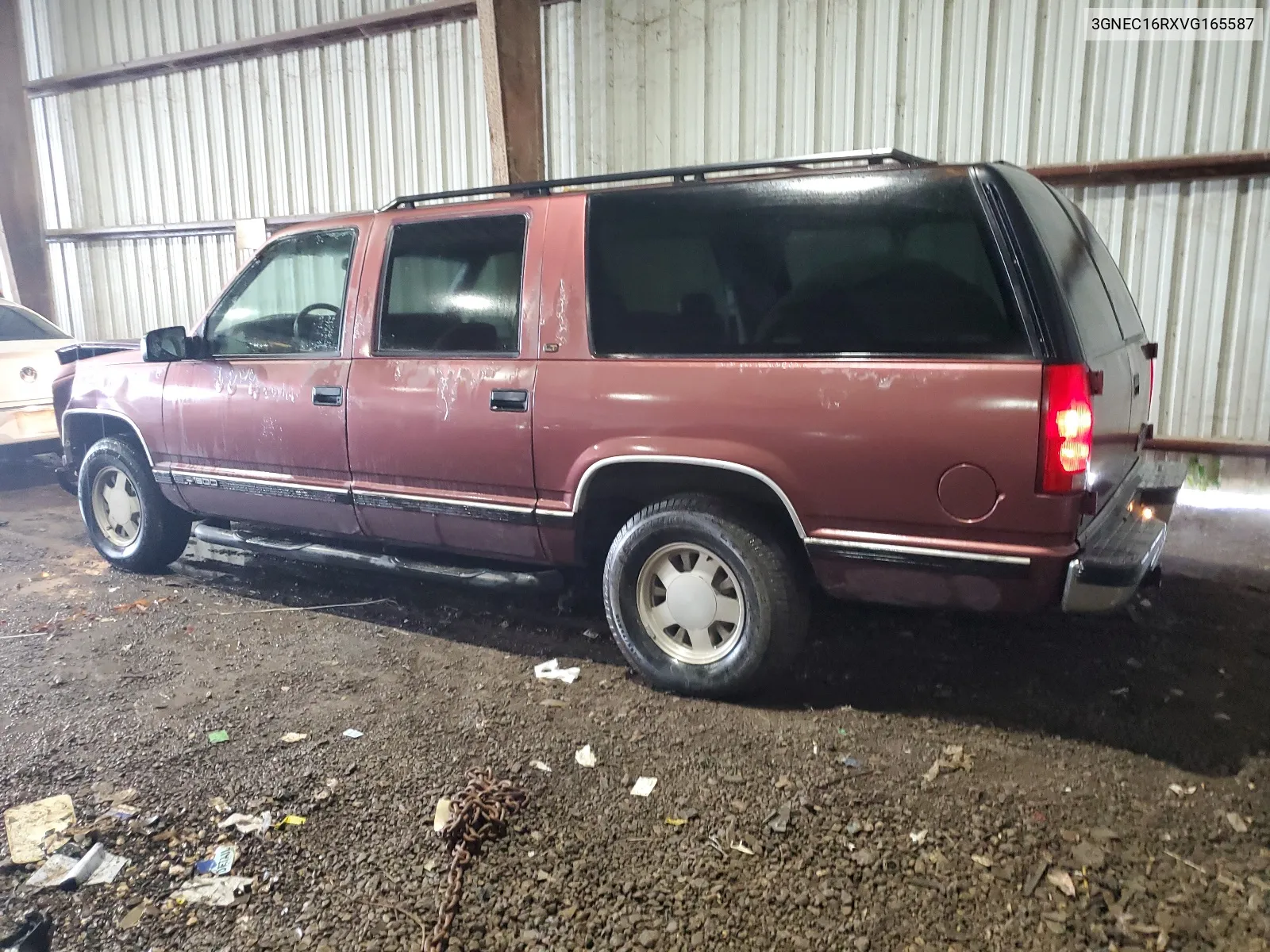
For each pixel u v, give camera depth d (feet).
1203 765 9.67
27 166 36.81
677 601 11.36
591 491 11.60
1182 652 12.77
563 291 11.62
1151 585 11.91
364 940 7.22
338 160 30.48
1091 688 11.65
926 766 9.68
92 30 34.58
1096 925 7.22
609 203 11.51
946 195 9.59
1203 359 20.94
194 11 31.99
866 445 9.75
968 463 9.29
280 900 7.70
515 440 11.84
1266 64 19.17
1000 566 9.31
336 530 14.15
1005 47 21.16
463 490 12.52
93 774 9.73
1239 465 21.07
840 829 8.52
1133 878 7.77
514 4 23.48
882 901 7.54
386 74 28.89
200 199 33.86
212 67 32.27
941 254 9.58
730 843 8.35
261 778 9.58
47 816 8.91
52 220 37.78
